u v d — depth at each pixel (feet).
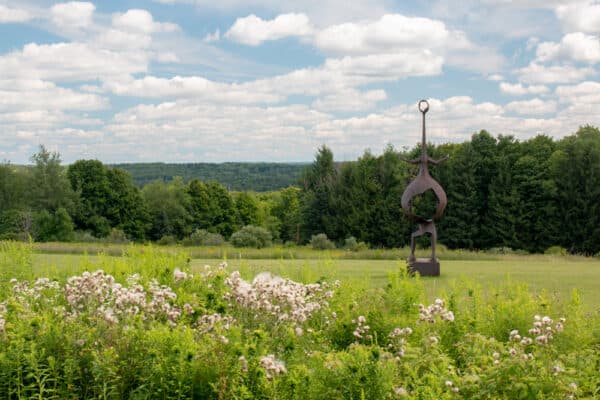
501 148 165.37
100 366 14.94
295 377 14.80
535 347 18.08
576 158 151.33
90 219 192.13
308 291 25.76
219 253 74.23
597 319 24.06
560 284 45.34
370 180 169.58
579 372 16.89
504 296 28.89
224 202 236.02
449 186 162.50
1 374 14.74
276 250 82.58
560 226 152.56
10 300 21.09
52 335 16.10
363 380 14.51
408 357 17.24
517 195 155.63
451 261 73.05
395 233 163.12
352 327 22.39
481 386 15.02
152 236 217.56
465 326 21.94
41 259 56.90
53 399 14.98
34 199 184.03
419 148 176.55
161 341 16.08
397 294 25.45
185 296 23.80
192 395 14.73
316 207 175.83
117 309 18.76
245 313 20.33
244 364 14.82
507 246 154.51
